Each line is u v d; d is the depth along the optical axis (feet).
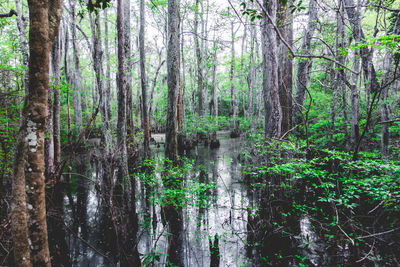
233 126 100.01
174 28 32.63
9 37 29.91
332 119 28.73
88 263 14.70
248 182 29.91
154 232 18.42
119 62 25.07
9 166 18.02
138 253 15.72
